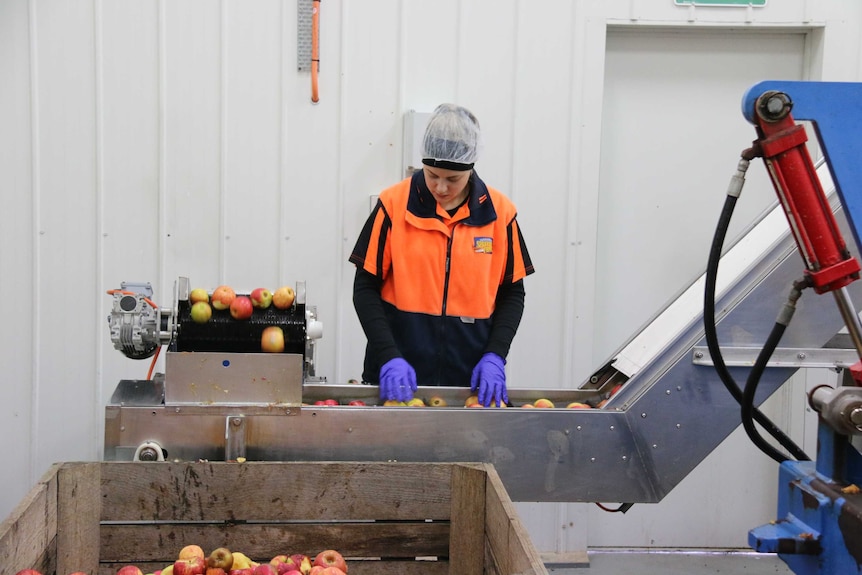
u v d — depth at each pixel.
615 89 3.42
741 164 1.64
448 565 1.82
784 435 1.98
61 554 1.69
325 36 3.14
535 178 3.26
